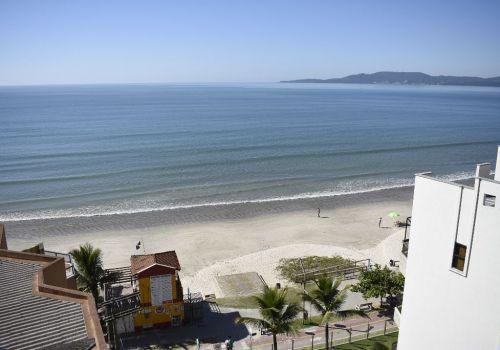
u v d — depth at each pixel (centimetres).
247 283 3791
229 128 13462
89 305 1786
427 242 1889
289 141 11106
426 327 1941
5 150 9481
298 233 5212
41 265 2170
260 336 2895
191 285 3875
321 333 2878
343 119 16350
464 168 8575
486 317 1667
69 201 6278
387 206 6231
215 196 6606
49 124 13950
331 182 7444
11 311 1738
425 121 15988
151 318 2988
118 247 4772
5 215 5712
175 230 5288
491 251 1623
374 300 3369
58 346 1497
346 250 4656
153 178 7488
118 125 13938
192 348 2780
